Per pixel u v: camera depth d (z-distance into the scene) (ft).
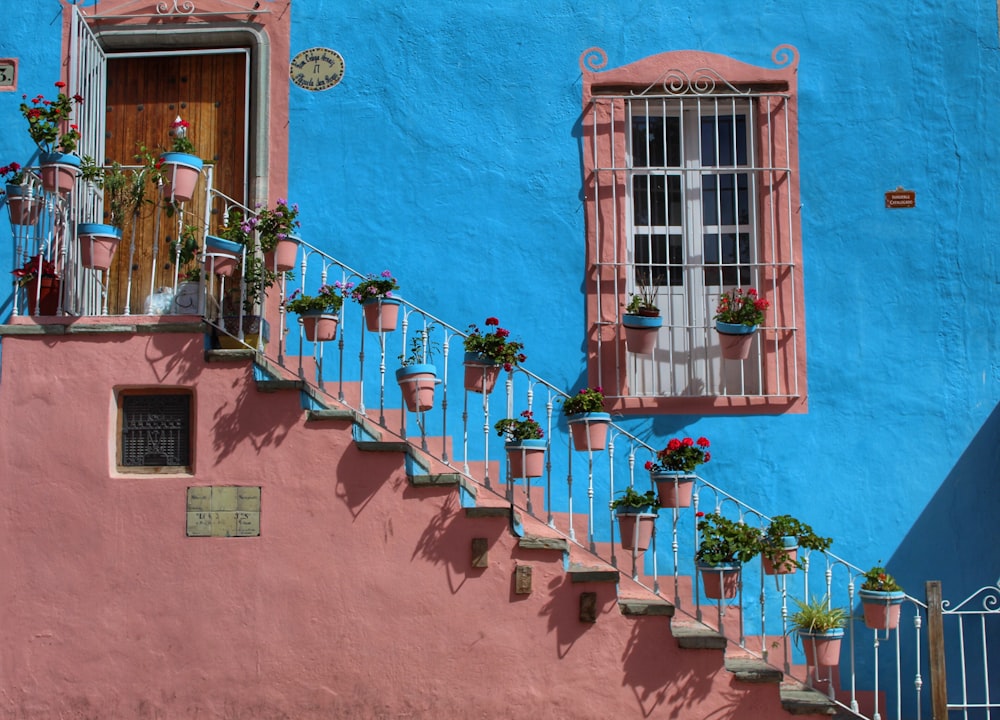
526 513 23.47
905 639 24.16
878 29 26.05
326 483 20.97
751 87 25.98
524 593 20.58
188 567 20.85
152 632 20.74
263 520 20.92
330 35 26.25
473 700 20.40
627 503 20.70
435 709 20.42
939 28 26.04
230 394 21.18
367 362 25.21
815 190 25.63
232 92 26.58
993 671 24.13
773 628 24.00
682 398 24.82
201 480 21.02
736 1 26.17
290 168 25.86
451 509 20.84
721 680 20.27
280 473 21.01
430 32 26.27
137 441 21.42
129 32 26.14
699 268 25.93
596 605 20.53
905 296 25.34
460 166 25.86
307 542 20.85
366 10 26.35
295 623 20.70
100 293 24.49
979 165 25.67
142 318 21.49
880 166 25.70
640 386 25.45
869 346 25.17
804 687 21.22
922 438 24.88
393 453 20.97
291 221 23.27
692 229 26.08
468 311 25.40
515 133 25.93
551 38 26.18
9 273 25.38
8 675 20.65
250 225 22.44
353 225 25.68
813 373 25.07
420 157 25.89
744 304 24.07
